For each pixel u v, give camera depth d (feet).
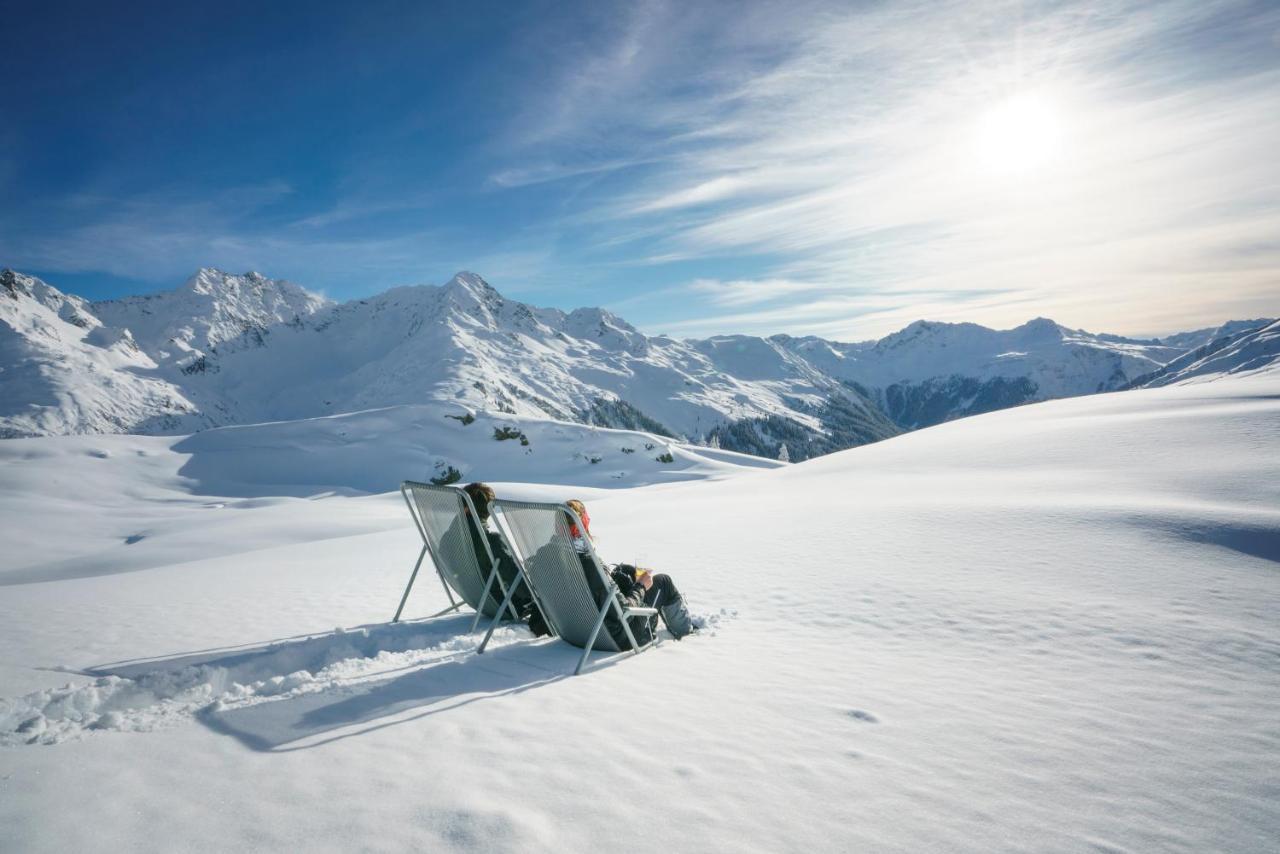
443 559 21.71
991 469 67.97
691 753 11.44
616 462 392.68
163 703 14.06
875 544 37.01
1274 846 8.89
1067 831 9.14
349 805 9.29
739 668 17.11
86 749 11.23
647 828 8.86
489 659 17.69
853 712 13.71
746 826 8.99
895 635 20.74
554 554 17.25
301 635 21.54
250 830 8.56
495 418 451.53
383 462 386.93
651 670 16.87
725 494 89.15
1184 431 68.33
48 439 350.43
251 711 13.32
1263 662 17.43
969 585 26.89
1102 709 14.08
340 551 58.75
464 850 8.20
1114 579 27.14
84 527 187.21
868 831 8.96
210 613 26.63
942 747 11.98
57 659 18.44
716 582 30.22
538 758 11.10
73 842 8.16
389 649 19.40
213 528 133.49
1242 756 11.78
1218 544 31.86
